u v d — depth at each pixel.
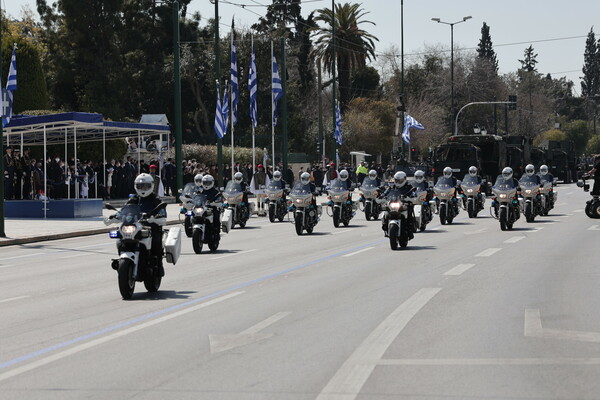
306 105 187.00
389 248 39.81
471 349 16.83
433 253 37.03
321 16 163.12
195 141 161.62
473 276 28.72
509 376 14.55
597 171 60.62
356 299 23.75
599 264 32.25
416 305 22.47
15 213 67.06
